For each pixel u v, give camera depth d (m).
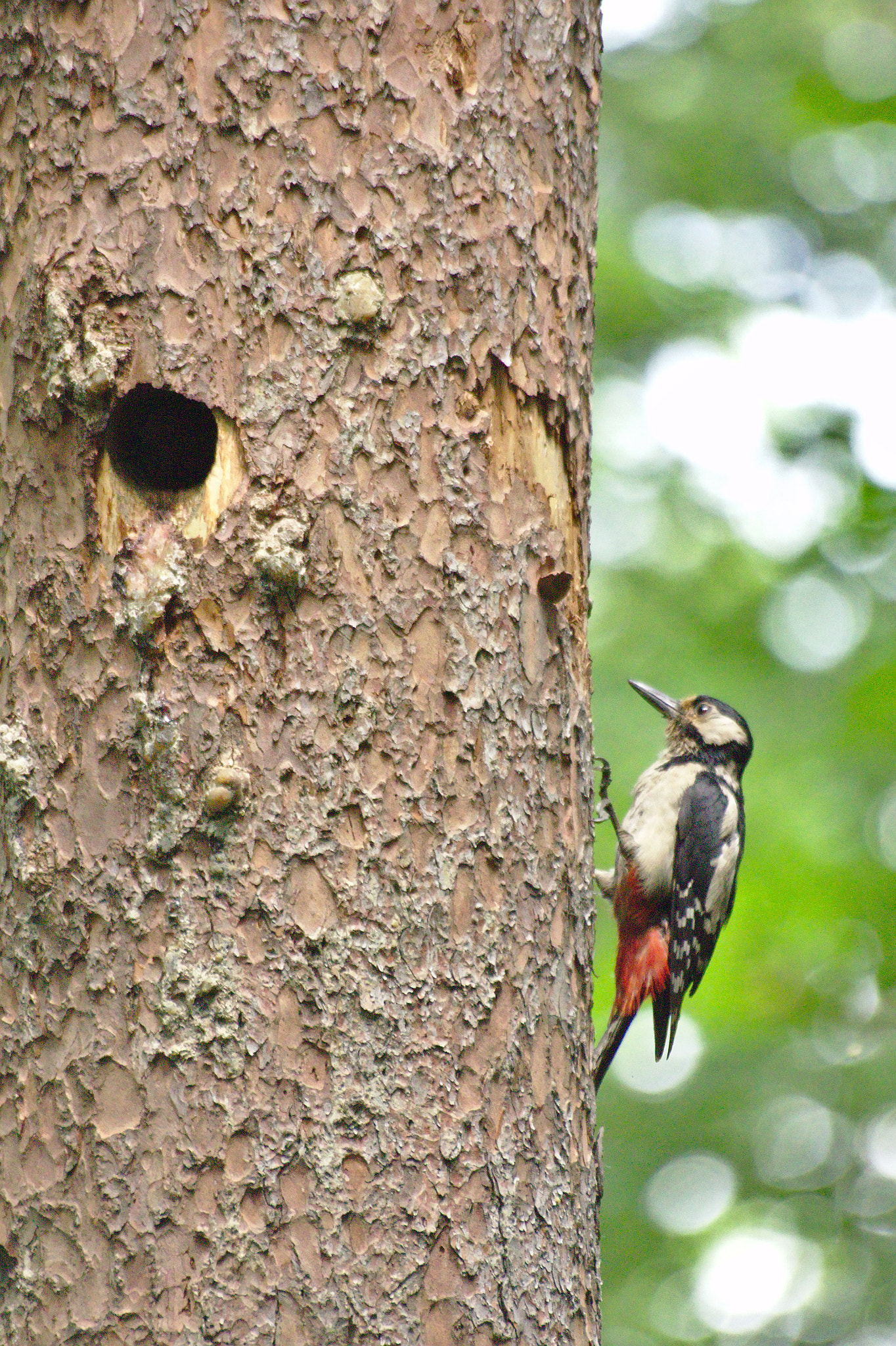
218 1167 6.10
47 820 6.51
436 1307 6.19
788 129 21.30
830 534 19.11
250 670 6.46
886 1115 17.69
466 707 6.71
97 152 6.77
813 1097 17.86
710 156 22.17
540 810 7.00
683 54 23.20
